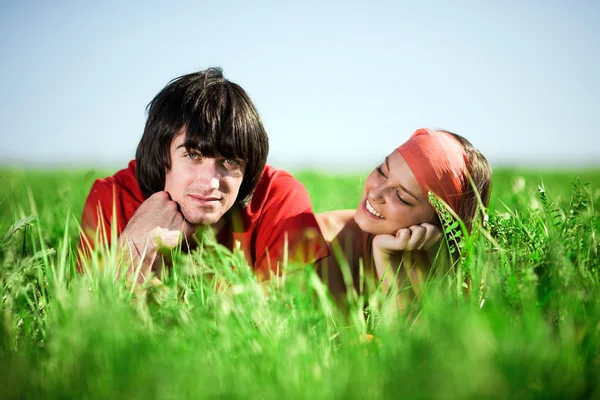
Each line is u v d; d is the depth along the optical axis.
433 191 4.28
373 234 4.69
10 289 3.47
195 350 2.71
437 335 2.52
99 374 2.48
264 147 4.39
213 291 3.39
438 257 4.41
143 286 3.37
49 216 5.54
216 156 4.11
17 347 3.03
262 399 2.44
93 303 2.90
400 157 4.34
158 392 2.30
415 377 2.27
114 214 3.99
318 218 4.93
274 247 4.41
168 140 4.12
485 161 4.77
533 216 4.41
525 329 2.67
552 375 2.36
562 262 3.30
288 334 2.96
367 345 2.91
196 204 4.12
